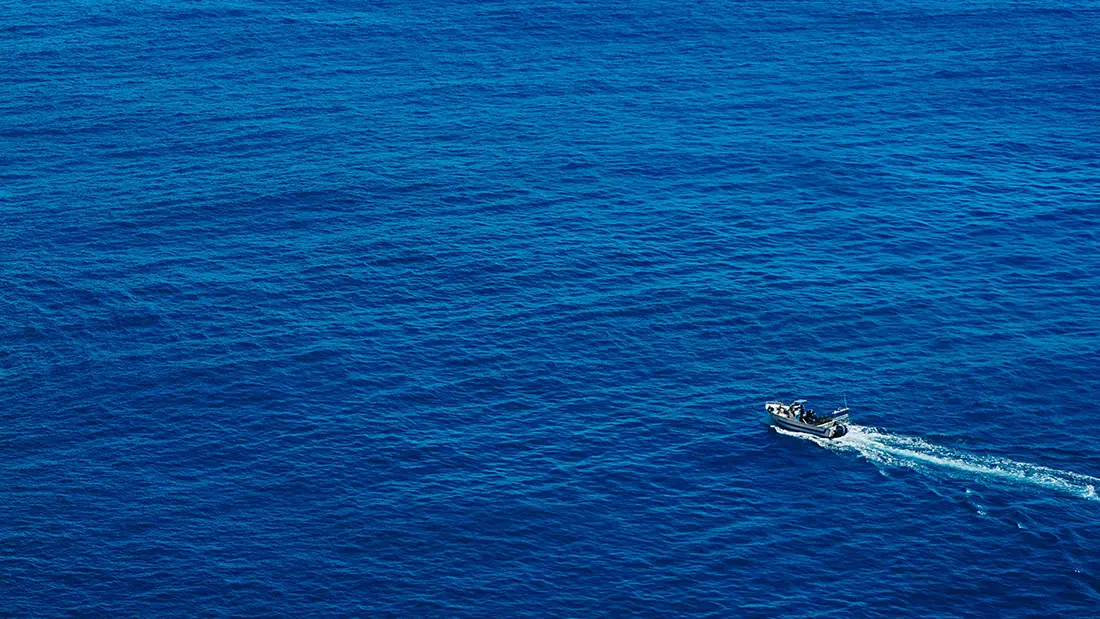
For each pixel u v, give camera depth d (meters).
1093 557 133.75
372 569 132.88
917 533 137.12
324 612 128.25
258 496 141.88
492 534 137.12
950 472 145.25
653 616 128.00
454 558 134.25
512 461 147.25
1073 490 142.75
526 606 129.00
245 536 136.75
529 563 133.75
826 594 130.12
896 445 149.50
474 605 129.12
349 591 130.50
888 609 128.50
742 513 140.00
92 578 131.75
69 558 134.00
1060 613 127.81
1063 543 135.38
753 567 133.38
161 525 138.12
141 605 128.88
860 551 135.00
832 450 148.50
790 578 132.00
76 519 138.75
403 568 133.12
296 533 137.12
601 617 127.81
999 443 150.12
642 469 146.12
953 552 134.62
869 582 131.38
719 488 143.50
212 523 138.38
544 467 146.38
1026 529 137.25
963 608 128.50
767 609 128.50
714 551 135.25
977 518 138.75
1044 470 145.75
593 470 145.88
